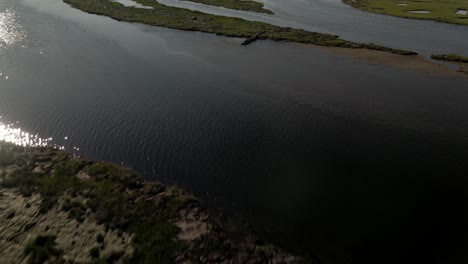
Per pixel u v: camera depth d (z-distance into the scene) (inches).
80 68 1644.9
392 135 1197.7
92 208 801.6
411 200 908.6
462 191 949.2
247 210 846.5
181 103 1350.9
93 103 1327.5
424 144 1154.0
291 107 1350.9
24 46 1893.5
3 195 821.2
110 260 674.8
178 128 1187.9
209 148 1088.2
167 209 818.8
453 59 1907.0
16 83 1462.8
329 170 1014.4
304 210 856.9
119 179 911.7
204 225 781.9
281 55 1921.8
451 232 809.5
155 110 1293.1
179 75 1603.1
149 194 868.6
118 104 1326.3
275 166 1019.9
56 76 1547.7
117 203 821.9
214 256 705.6
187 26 2375.7
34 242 693.9
